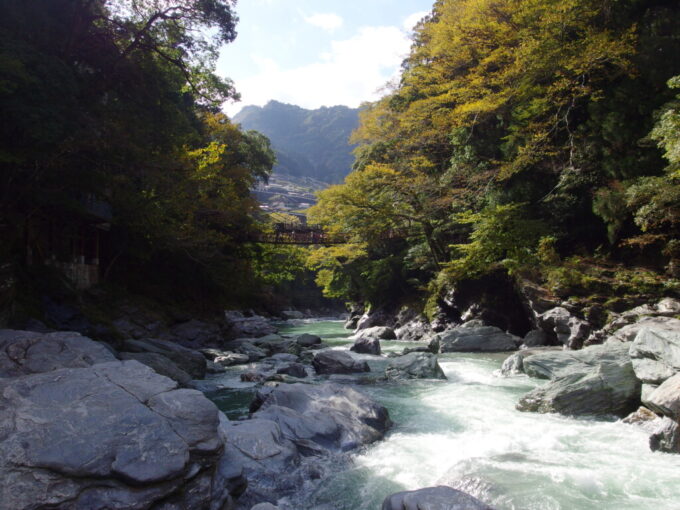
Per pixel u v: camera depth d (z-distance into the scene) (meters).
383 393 12.72
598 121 22.88
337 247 36.16
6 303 13.99
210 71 25.70
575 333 19.78
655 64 20.62
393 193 31.14
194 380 14.83
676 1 22.06
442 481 6.70
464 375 15.55
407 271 38.41
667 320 14.14
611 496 6.04
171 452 5.43
